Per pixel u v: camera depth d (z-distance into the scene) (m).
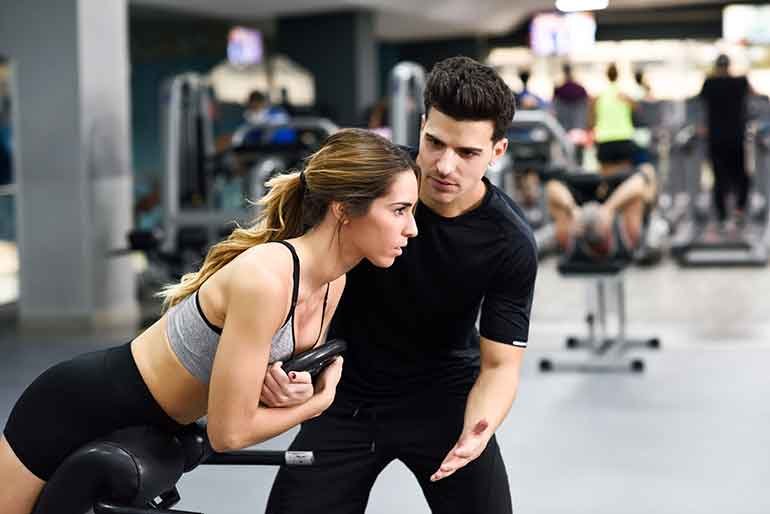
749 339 8.18
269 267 2.29
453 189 2.65
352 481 2.93
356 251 2.42
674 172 13.56
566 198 7.23
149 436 2.43
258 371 2.30
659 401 6.42
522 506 4.66
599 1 14.75
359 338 2.89
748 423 5.93
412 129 9.37
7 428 2.52
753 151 14.10
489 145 2.63
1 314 9.98
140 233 8.59
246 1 15.60
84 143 9.77
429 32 21.25
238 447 2.34
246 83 19.66
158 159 18.72
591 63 23.92
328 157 2.37
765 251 12.42
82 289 9.83
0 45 9.76
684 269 12.12
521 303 2.86
